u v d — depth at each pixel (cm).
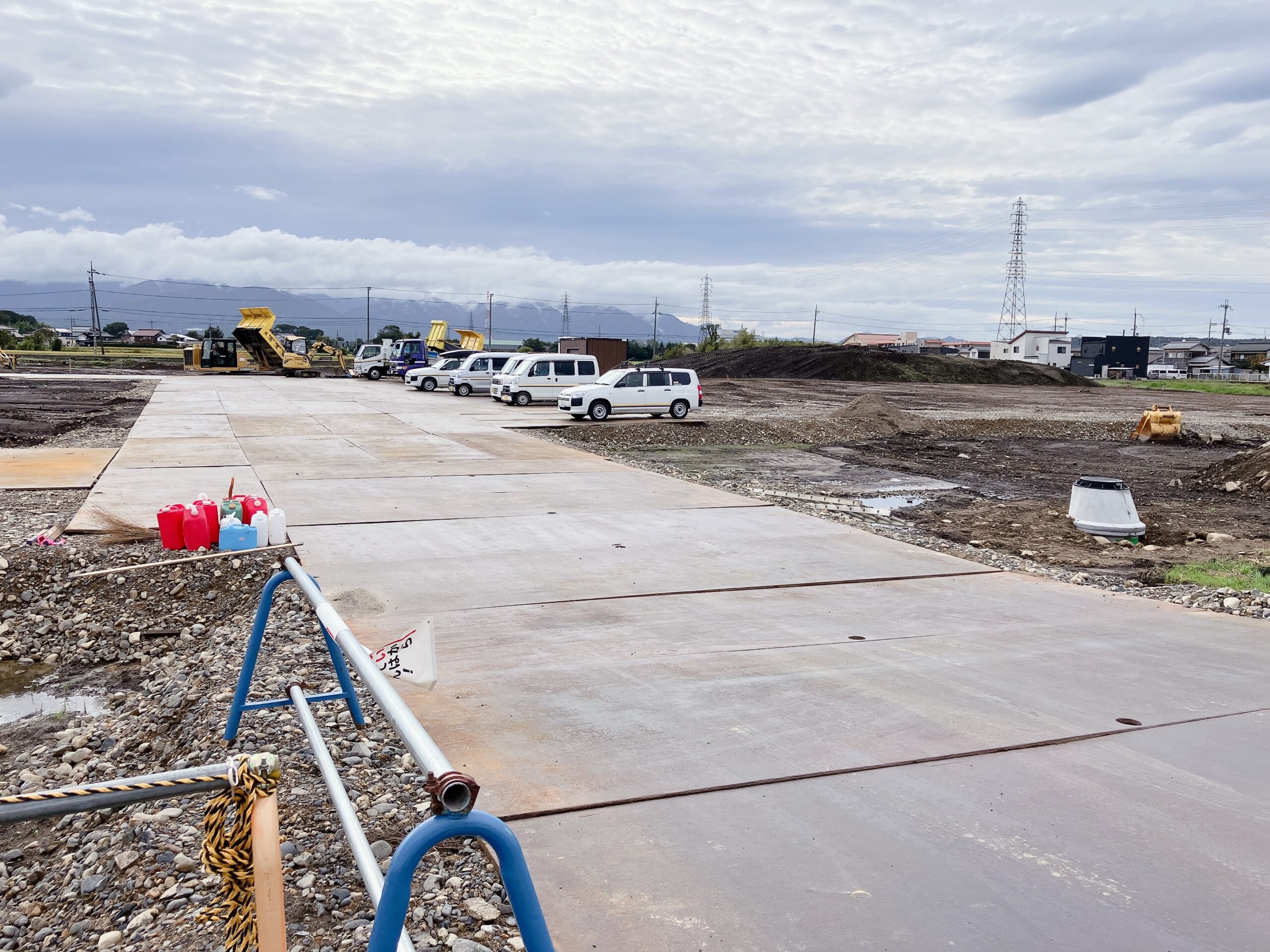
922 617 773
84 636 773
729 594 837
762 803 434
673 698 568
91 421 2309
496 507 1246
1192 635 729
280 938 214
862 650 676
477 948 317
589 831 405
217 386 4069
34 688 688
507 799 432
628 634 705
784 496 1430
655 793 441
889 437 2686
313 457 1705
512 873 179
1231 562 1074
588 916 342
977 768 475
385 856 376
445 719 530
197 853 391
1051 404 4256
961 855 390
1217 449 2509
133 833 413
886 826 413
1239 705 570
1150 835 408
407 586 833
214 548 891
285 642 673
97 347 10462
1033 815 425
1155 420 2672
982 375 6831
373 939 172
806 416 3095
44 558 870
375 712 539
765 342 9531
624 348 5241
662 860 383
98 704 659
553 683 593
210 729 514
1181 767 478
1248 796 446
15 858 436
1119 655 671
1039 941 331
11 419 2280
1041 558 1115
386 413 2780
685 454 2167
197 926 335
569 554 977
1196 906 354
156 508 1127
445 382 4088
